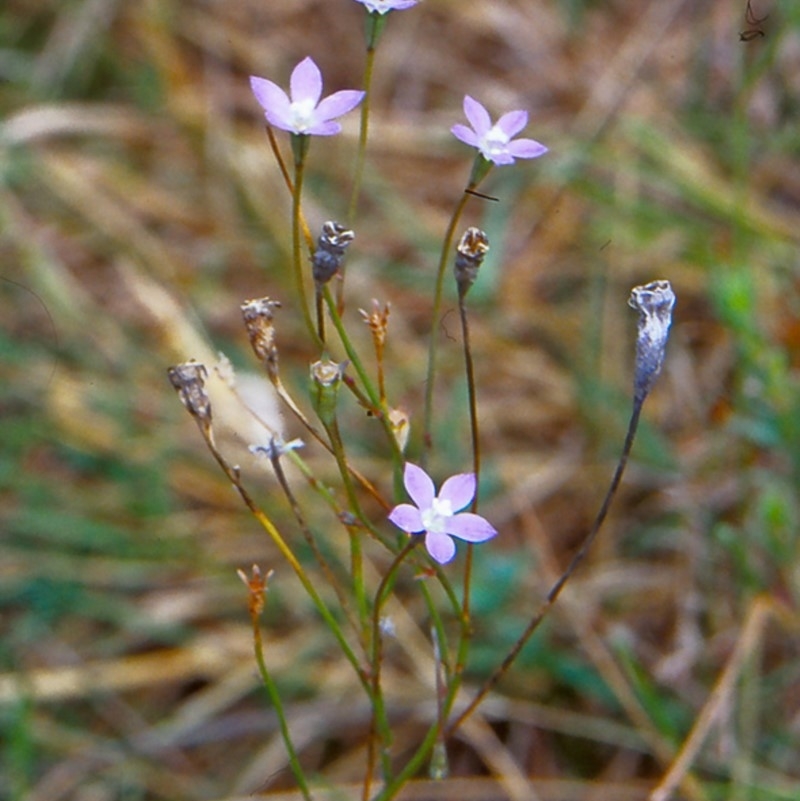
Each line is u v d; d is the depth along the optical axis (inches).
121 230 21.9
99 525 17.9
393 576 10.7
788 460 17.3
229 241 21.9
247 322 10.2
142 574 17.8
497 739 16.3
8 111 23.1
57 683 16.7
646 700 15.0
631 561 18.0
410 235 21.4
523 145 10.2
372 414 10.5
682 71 23.7
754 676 15.8
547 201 22.3
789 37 22.6
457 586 16.8
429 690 16.6
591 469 18.8
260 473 18.4
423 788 15.9
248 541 18.0
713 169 21.8
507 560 17.0
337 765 16.3
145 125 23.3
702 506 17.8
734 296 16.4
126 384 19.8
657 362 9.8
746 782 15.2
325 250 9.9
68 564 17.7
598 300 20.3
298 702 16.8
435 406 19.8
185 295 21.0
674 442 19.0
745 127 21.5
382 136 23.2
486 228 21.7
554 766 16.2
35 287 20.7
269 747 16.3
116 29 24.5
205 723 16.6
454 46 24.8
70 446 19.0
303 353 20.1
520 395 20.1
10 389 19.5
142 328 20.8
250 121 23.9
